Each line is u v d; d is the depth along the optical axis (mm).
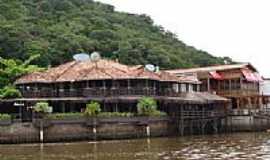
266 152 52281
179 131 79812
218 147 59125
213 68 105625
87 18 157875
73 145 64688
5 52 111750
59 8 161000
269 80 116062
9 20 133125
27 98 78438
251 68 107688
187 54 162250
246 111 91562
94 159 49562
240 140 69438
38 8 156125
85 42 131000
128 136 74000
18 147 63250
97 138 71688
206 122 84312
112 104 79875
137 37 154875
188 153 52781
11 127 67750
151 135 76375
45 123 68875
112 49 134750
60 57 119688
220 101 94875
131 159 48688
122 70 82188
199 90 99562
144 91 80562
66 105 80000
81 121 71062
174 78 87625
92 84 79750
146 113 76438
